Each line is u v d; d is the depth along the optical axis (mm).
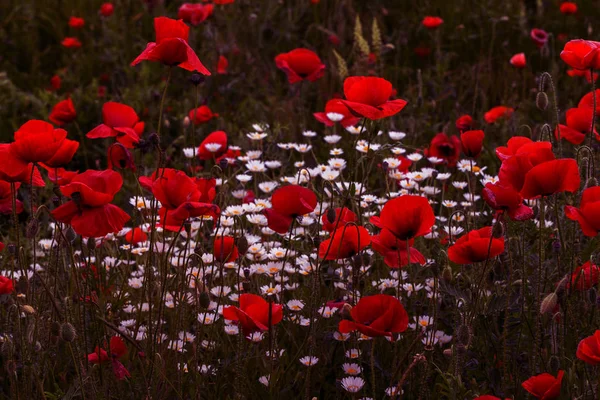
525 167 3539
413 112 7934
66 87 10227
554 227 4914
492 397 3172
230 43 10234
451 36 10500
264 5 11180
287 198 4031
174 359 4160
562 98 8734
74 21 10797
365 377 4289
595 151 5578
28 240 5590
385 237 3797
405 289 4645
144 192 6305
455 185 5688
